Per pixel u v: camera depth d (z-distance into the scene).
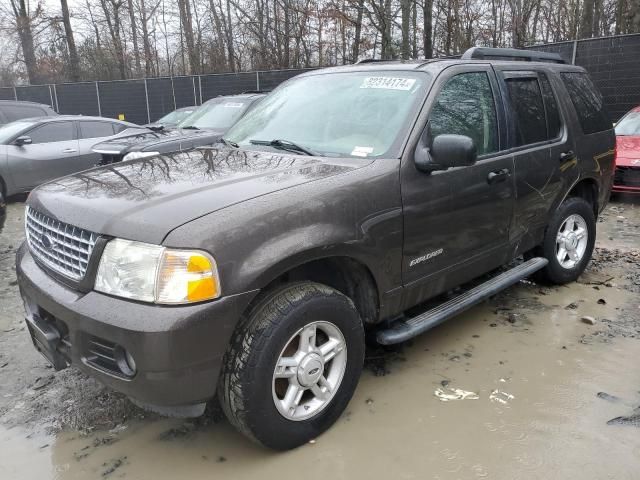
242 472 2.66
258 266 2.46
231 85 18.48
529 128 4.18
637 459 2.69
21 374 3.62
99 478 2.64
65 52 29.81
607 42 12.06
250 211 2.52
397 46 17.31
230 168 3.09
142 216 2.46
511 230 4.02
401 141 3.21
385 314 3.19
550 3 20.39
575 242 4.96
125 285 2.38
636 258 5.85
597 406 3.14
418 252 3.26
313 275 3.08
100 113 21.08
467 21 18.42
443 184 3.34
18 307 4.80
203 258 2.33
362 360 3.03
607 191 5.25
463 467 2.66
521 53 4.51
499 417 3.05
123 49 29.86
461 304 3.63
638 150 8.59
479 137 3.71
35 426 3.06
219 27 26.33
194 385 2.40
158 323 2.28
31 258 3.05
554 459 2.70
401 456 2.74
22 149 9.92
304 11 19.47
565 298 4.74
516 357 3.73
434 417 3.06
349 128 3.45
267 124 3.86
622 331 4.10
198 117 10.20
